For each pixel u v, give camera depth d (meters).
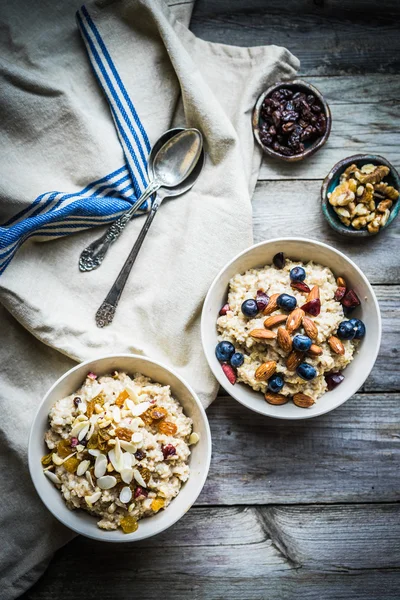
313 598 0.66
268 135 0.67
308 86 0.66
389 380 0.68
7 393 0.64
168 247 0.66
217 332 0.63
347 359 0.60
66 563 0.66
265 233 0.68
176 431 0.59
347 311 0.63
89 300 0.66
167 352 0.65
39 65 0.65
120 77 0.66
